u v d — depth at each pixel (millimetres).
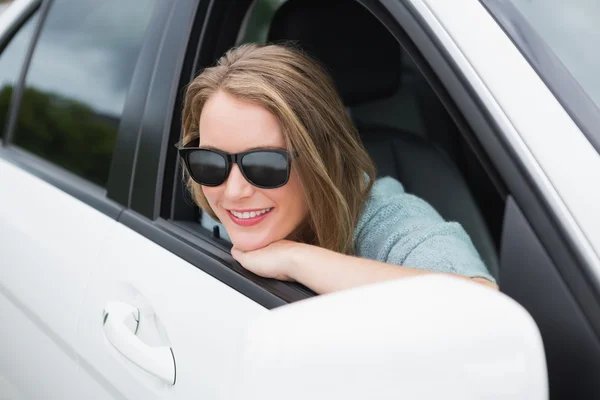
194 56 1639
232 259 1409
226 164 1366
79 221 1715
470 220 2521
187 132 1494
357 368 790
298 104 1393
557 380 936
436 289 827
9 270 1899
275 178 1355
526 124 1020
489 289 833
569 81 1111
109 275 1532
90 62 1925
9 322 1962
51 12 2232
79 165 1863
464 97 1064
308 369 792
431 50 1114
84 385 1603
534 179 982
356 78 2340
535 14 1209
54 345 1725
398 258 1500
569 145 1009
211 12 1659
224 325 1233
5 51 2424
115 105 1769
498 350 796
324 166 1410
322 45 2188
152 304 1399
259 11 1870
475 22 1120
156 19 1725
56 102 2041
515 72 1070
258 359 797
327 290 1250
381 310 809
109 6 1947
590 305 915
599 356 897
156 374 1298
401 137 2521
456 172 2555
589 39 1191
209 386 1192
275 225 1398
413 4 1150
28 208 1917
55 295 1684
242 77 1354
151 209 1574
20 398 1967
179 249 1460
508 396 794
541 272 957
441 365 789
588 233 939
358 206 1572
